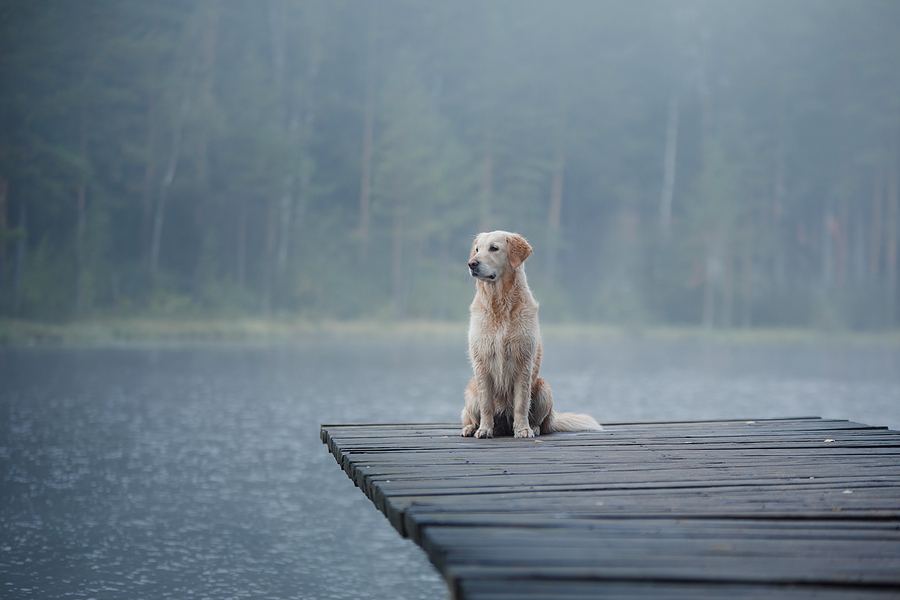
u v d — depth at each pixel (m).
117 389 19.75
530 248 5.74
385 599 7.27
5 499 9.90
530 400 5.89
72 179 41.09
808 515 3.21
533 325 5.69
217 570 7.81
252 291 47.50
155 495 10.28
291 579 7.68
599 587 2.30
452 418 15.56
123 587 7.28
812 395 20.22
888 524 3.07
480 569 2.45
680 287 55.62
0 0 40.31
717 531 2.95
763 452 4.95
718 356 35.81
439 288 51.75
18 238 38.56
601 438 5.63
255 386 20.86
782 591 2.29
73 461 11.97
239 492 10.52
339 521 9.48
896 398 19.64
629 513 3.23
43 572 7.58
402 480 3.94
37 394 18.59
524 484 3.84
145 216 45.75
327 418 15.75
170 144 46.22
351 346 38.25
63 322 38.75
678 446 5.22
